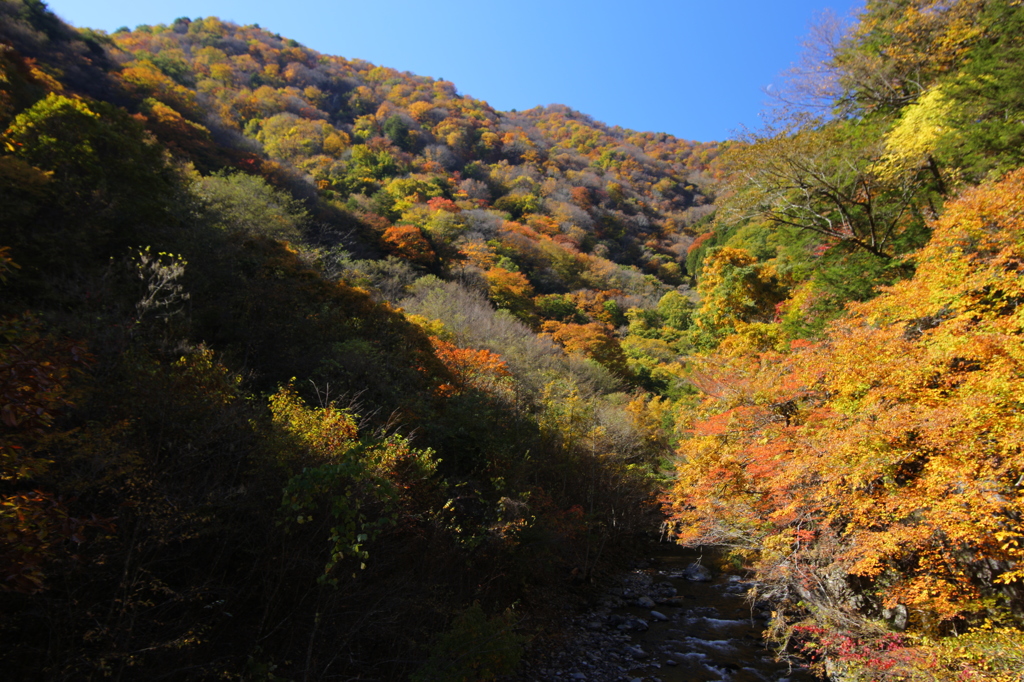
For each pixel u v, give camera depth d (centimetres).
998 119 1282
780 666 970
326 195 5000
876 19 1756
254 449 716
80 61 3988
